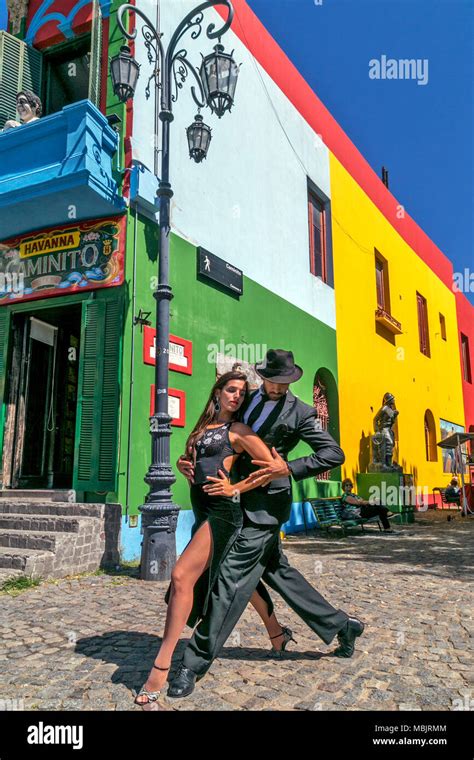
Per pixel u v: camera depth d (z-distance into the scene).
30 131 6.95
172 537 5.88
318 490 11.80
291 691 2.87
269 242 11.09
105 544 6.45
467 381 25.62
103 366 7.05
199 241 8.81
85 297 7.36
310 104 13.70
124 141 7.35
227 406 2.92
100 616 4.30
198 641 2.79
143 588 5.32
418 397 18.94
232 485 2.77
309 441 2.96
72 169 6.54
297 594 3.25
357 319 14.90
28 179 6.80
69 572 5.89
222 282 9.16
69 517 6.35
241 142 10.45
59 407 8.96
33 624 4.05
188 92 8.84
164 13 8.30
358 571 6.45
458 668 3.25
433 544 9.03
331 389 13.19
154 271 7.64
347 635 3.34
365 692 2.88
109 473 6.79
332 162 14.53
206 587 2.82
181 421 7.89
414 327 19.33
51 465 8.59
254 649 3.54
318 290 12.98
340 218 14.59
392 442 14.16
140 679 2.98
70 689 2.85
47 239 7.75
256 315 10.27
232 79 6.13
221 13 10.03
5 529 6.37
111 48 7.71
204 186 9.11
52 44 8.51
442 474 20.64
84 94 8.37
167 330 6.10
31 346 8.41
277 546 3.22
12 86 8.06
